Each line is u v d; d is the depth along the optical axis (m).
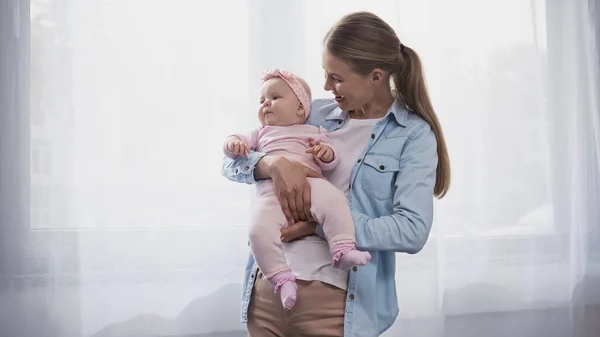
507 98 2.47
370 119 1.48
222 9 2.18
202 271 2.15
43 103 2.02
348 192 1.43
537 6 2.52
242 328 2.17
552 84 2.52
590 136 2.54
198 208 2.15
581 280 2.50
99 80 2.07
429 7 2.38
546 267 2.50
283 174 1.35
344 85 1.39
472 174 2.43
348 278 1.34
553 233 2.51
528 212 2.48
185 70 2.14
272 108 1.51
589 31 2.57
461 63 2.42
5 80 1.99
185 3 2.15
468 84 2.42
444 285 2.39
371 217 1.40
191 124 2.15
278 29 2.22
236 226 2.18
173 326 2.12
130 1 2.10
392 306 1.43
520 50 2.49
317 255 1.33
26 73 2.01
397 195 1.37
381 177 1.40
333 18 2.27
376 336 1.34
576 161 2.53
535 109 2.51
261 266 1.30
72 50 2.05
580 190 2.52
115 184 2.08
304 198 1.33
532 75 2.50
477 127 2.44
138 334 2.09
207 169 2.16
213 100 2.17
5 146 1.99
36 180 2.01
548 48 2.53
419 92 1.46
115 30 2.09
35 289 2.00
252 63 2.20
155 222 2.12
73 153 2.04
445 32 2.40
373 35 1.39
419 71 1.47
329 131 1.53
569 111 2.54
